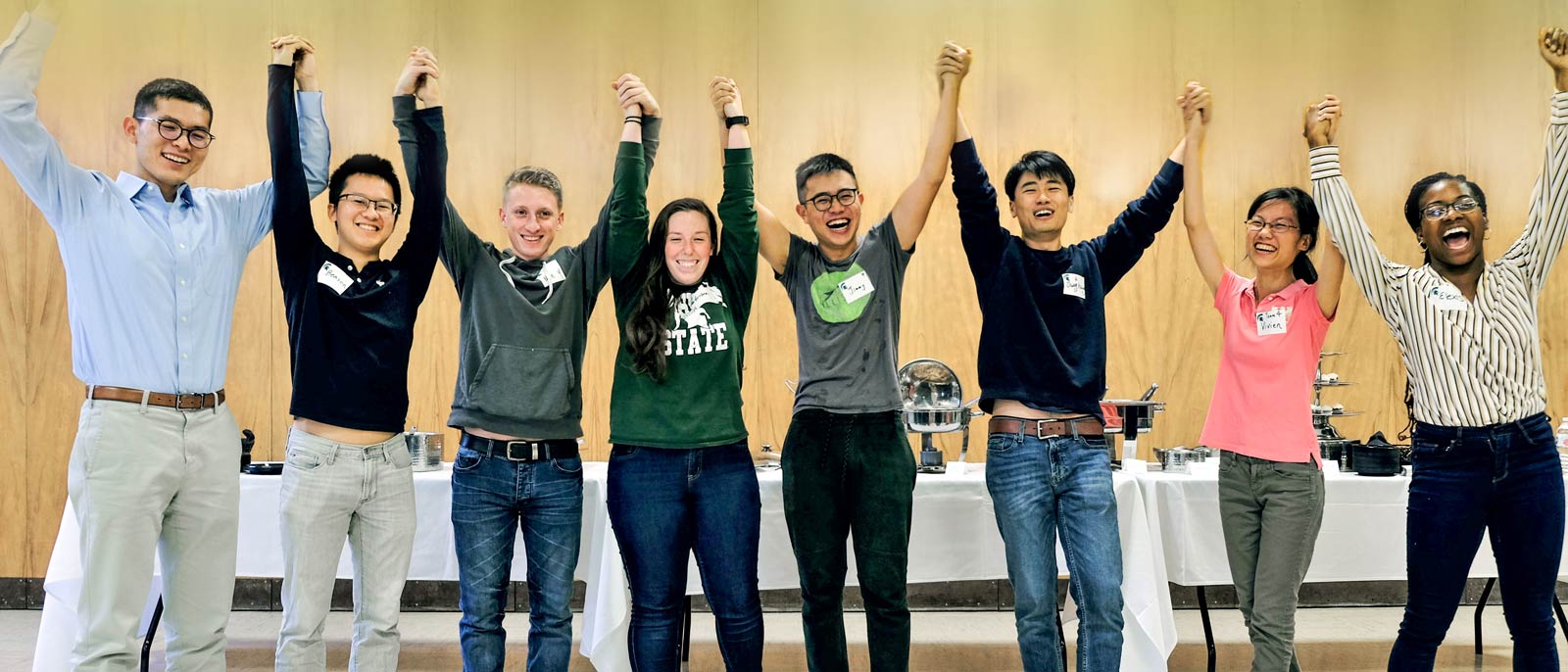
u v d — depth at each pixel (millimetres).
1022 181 2676
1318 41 4703
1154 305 4688
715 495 2461
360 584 2430
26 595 4379
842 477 2545
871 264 2652
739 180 2584
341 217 2498
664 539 2441
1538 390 2475
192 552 2326
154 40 4449
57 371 4395
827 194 2637
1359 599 4504
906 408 3326
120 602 2199
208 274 2367
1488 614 4273
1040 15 4691
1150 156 4680
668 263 2537
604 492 3027
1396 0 4703
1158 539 3080
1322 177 2650
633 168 2539
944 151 2637
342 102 4547
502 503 2461
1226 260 4680
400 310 2477
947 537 3180
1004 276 2652
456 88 4598
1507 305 2484
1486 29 4688
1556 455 2463
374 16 4570
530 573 2500
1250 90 4699
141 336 2262
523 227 2555
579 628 4168
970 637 3982
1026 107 4684
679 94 4652
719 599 2465
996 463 2598
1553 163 2516
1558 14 4660
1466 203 2488
